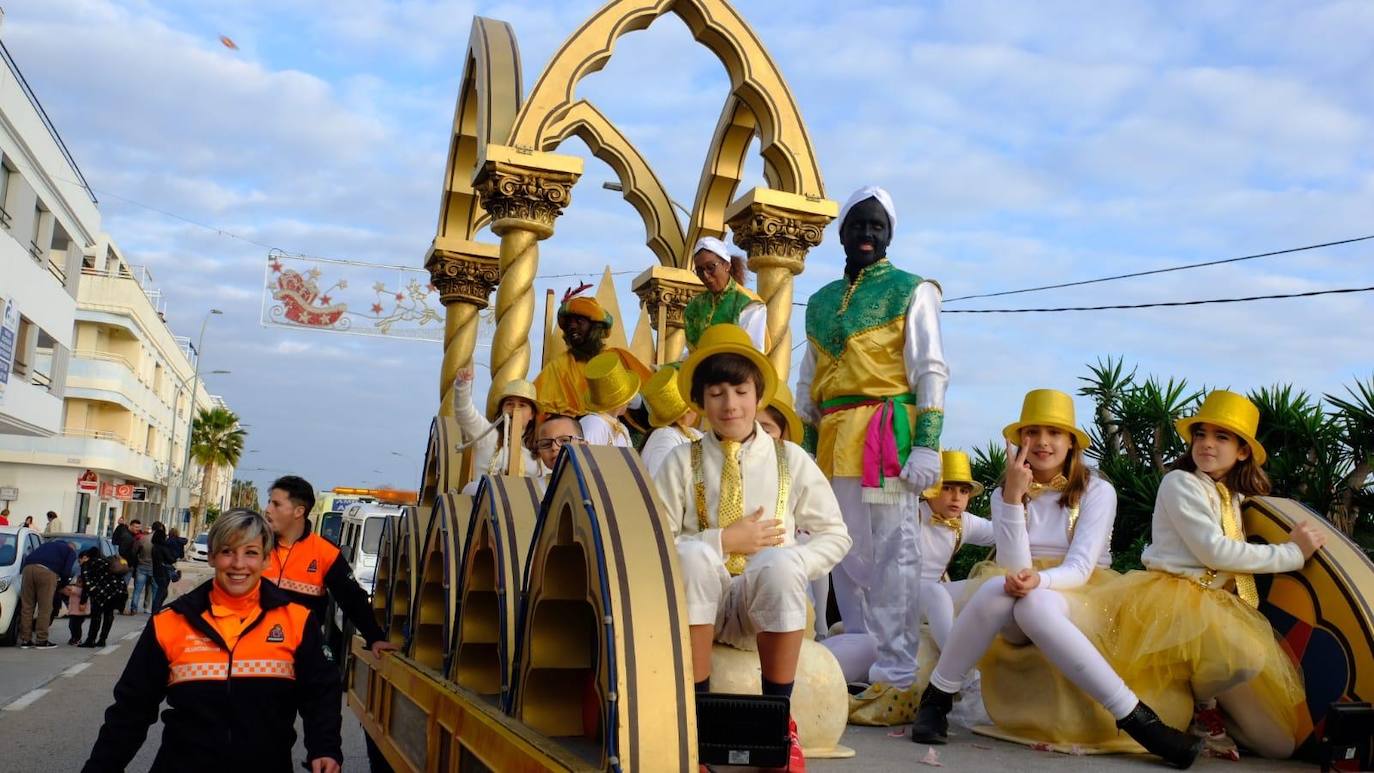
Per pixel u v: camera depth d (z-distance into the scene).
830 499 3.61
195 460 83.44
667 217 8.78
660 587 2.50
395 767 4.58
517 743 2.75
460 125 7.11
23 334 30.20
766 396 3.69
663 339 8.55
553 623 2.96
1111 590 4.60
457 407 5.88
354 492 22.20
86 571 17.70
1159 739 3.93
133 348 56.69
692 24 6.57
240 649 3.87
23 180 29.20
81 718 10.31
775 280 6.64
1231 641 4.14
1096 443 12.29
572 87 6.00
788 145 6.62
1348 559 4.33
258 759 3.85
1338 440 10.23
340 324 19.00
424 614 4.60
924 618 5.55
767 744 2.67
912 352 5.57
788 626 3.14
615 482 2.71
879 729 4.87
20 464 50.31
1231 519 4.55
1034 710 4.38
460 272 7.18
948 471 6.43
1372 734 3.92
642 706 2.38
